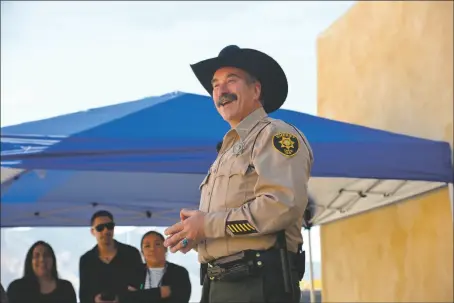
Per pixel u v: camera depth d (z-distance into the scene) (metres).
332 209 6.98
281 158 1.71
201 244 1.80
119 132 4.11
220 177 1.82
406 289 6.09
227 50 1.96
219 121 4.34
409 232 6.08
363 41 7.29
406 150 4.64
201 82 2.12
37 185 6.42
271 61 1.96
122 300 4.18
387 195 6.11
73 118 4.24
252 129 1.84
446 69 5.66
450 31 5.63
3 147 3.92
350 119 7.54
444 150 4.73
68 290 4.68
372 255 6.78
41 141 3.96
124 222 7.64
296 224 1.77
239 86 1.92
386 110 6.68
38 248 4.66
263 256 1.70
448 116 5.59
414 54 6.20
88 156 4.00
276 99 2.04
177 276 4.35
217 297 1.76
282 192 1.67
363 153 4.50
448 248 5.46
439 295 5.54
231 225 1.69
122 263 4.46
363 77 7.25
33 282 4.58
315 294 8.24
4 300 4.34
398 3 6.54
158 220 7.72
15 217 7.38
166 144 4.11
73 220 7.58
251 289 1.69
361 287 6.99
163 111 4.39
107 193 6.82
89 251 4.57
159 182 6.51
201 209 1.85
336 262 7.64
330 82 8.14
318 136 4.52
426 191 5.71
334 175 4.43
